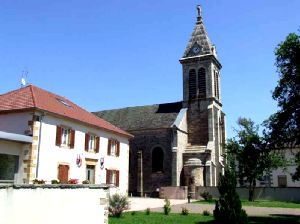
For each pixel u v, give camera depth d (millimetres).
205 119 46406
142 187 44125
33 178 23688
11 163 23922
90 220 12219
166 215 21484
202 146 45125
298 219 20203
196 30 51312
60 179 26422
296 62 20125
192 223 17953
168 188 40375
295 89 20344
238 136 36406
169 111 48750
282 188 37438
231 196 17172
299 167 23047
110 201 20047
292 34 20297
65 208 10984
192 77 48906
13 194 9023
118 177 34938
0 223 8555
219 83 51250
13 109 25172
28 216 9461
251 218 20547
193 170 41250
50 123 26109
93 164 30953
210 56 47906
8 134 22188
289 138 20766
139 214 21625
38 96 28328
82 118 30562
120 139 36281
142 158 45094
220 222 17062
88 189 12211
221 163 44938
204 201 35000
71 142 28219
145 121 48062
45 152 25219
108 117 52281
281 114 20625
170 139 44094
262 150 22172
